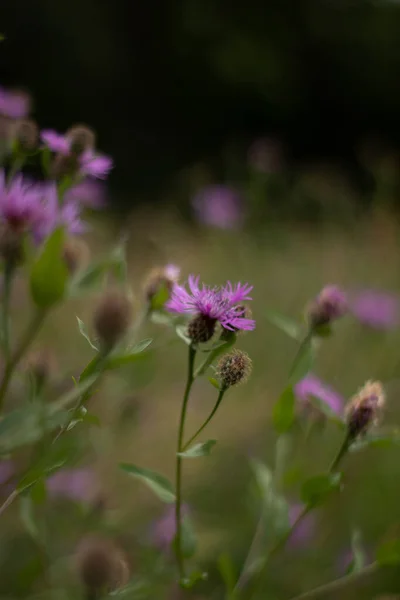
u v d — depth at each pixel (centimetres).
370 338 168
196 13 537
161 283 86
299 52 588
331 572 119
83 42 489
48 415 74
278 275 241
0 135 88
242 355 84
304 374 89
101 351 78
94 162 88
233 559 115
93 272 80
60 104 496
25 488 80
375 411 88
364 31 599
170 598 108
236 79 551
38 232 79
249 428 166
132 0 516
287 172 412
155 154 528
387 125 610
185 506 113
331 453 131
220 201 255
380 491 135
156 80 539
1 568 106
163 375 179
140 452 153
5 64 469
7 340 76
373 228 262
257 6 567
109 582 81
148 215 360
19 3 461
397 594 115
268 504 94
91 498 108
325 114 602
